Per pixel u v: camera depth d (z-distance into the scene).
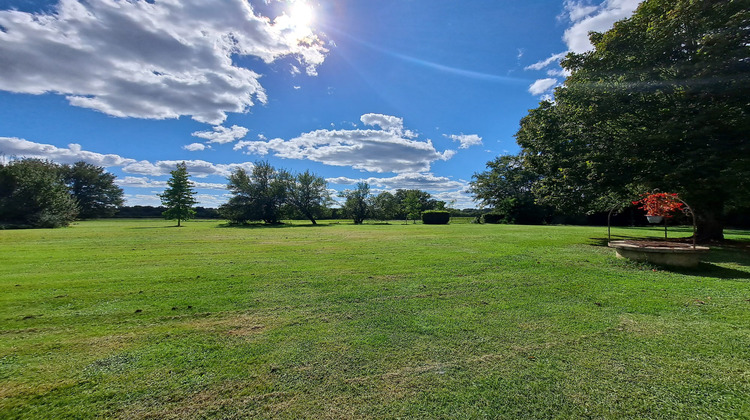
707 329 3.38
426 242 11.77
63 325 3.65
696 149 9.30
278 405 2.14
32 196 29.22
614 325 3.51
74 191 56.00
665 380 2.40
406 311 4.06
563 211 12.62
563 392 2.26
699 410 2.05
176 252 9.73
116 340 3.22
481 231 17.23
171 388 2.35
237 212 36.59
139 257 8.73
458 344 3.06
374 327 3.52
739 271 6.29
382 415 2.04
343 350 2.95
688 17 9.30
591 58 11.14
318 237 15.20
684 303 4.27
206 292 5.05
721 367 2.59
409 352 2.90
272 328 3.53
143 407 2.12
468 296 4.71
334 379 2.46
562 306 4.21
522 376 2.48
